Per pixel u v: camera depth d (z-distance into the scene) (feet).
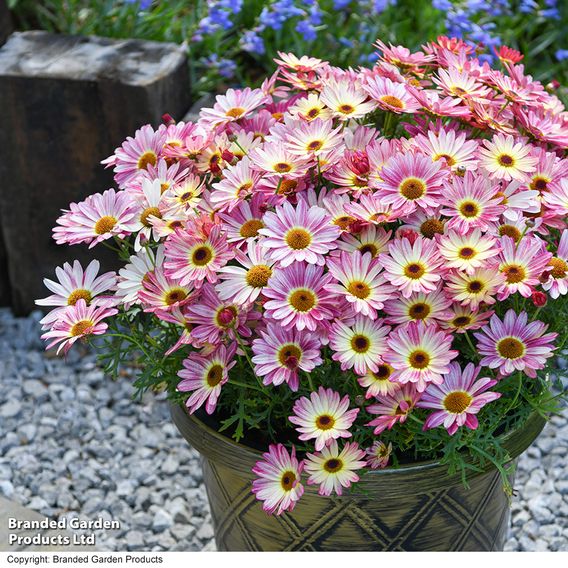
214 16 6.20
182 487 5.17
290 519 3.98
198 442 3.97
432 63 4.24
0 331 6.16
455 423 3.63
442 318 3.70
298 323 3.61
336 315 3.69
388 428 3.71
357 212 3.73
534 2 7.41
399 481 3.78
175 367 3.96
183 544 4.92
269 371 3.65
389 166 3.74
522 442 3.90
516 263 3.67
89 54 5.83
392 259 3.67
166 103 5.69
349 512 3.92
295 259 3.70
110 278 3.89
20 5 6.92
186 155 3.98
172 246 3.76
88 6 7.04
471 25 6.34
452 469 3.72
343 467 3.70
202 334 3.71
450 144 3.85
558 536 4.93
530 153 3.91
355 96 3.95
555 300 3.87
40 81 5.57
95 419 5.49
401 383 3.64
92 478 5.18
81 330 3.76
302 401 3.69
